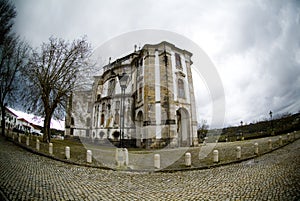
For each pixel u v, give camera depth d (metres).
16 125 41.41
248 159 11.74
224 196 5.43
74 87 20.16
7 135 22.36
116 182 7.41
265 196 5.11
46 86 19.78
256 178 7.12
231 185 6.51
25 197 4.97
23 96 20.12
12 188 5.56
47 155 12.74
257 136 27.78
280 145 15.79
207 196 5.53
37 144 15.17
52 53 20.00
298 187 5.51
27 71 18.66
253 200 4.92
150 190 6.34
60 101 20.95
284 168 8.26
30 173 7.79
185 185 6.94
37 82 19.67
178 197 5.56
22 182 6.32
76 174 8.45
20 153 13.30
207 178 7.91
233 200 5.05
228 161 11.27
